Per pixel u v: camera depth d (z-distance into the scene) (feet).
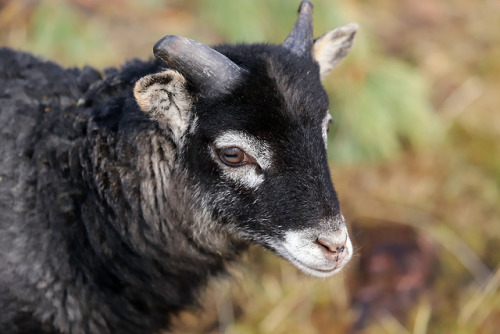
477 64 44.57
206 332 31.65
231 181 20.92
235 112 19.98
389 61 40.78
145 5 42.63
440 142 39.75
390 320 31.12
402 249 33.55
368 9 47.24
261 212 20.88
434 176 38.52
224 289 31.86
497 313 31.42
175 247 22.95
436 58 44.68
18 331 22.26
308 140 20.47
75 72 24.04
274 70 20.30
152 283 23.25
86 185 21.57
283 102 19.97
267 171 20.45
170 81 19.69
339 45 25.26
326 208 20.49
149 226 22.08
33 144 21.67
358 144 38.45
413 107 38.65
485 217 36.06
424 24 47.70
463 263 33.96
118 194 21.45
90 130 21.36
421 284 32.35
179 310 25.31
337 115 38.22
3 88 22.48
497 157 38.60
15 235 21.11
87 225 21.65
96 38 38.34
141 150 21.13
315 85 21.21
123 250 22.24
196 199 21.79
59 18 37.73
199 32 40.83
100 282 22.47
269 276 33.45
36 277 21.38
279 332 31.22
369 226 35.32
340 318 31.71
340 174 38.58
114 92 22.30
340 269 21.24
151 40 40.60
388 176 38.60
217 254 23.86
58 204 21.48
